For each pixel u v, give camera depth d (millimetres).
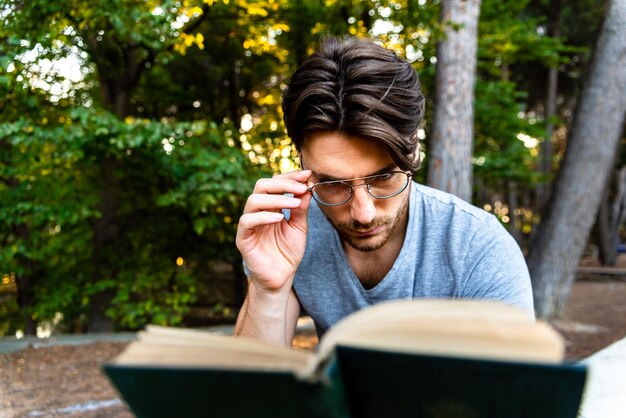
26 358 4543
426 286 1108
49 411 3291
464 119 5129
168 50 5270
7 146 5078
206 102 8172
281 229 1111
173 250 6891
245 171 5293
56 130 4391
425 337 443
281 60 7223
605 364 2125
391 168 911
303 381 405
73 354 4660
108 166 5613
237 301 8328
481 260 1055
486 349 420
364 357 463
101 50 5633
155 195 6438
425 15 4816
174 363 496
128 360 503
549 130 14875
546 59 7617
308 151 934
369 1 5039
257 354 489
